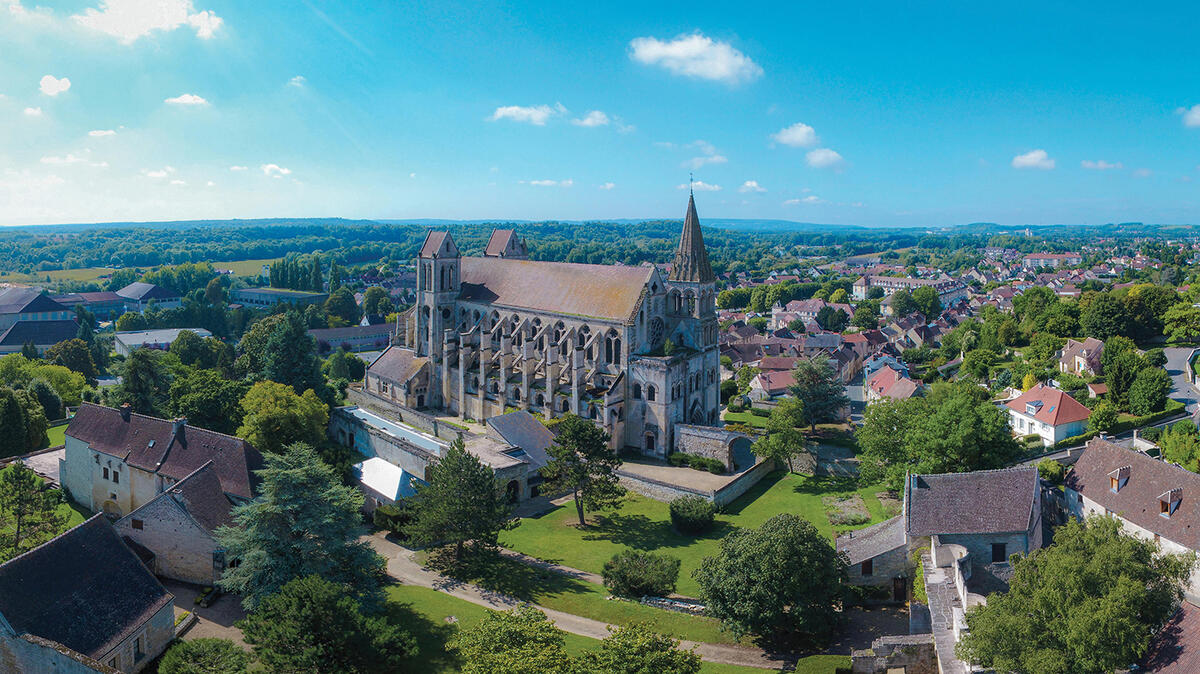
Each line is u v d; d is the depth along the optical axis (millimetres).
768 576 66000
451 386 149625
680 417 130125
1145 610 49750
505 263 153250
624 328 128125
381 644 56656
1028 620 50219
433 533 81938
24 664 55500
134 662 60969
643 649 52219
